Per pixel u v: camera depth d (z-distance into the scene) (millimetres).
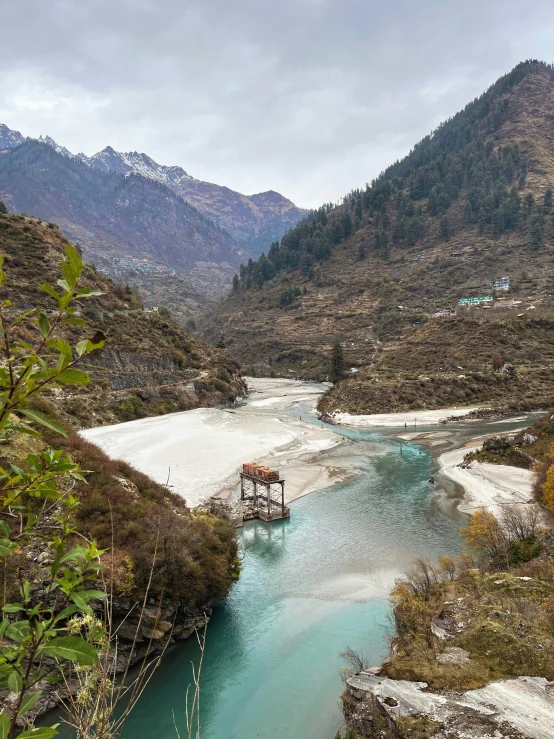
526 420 97625
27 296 91938
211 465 65688
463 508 50219
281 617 31906
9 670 3484
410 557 39969
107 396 93688
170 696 24797
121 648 26078
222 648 28656
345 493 56562
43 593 20938
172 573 28062
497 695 19938
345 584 36062
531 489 52250
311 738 22047
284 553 41719
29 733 3180
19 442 29125
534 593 28094
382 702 20453
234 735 22438
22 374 3428
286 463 69125
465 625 26062
